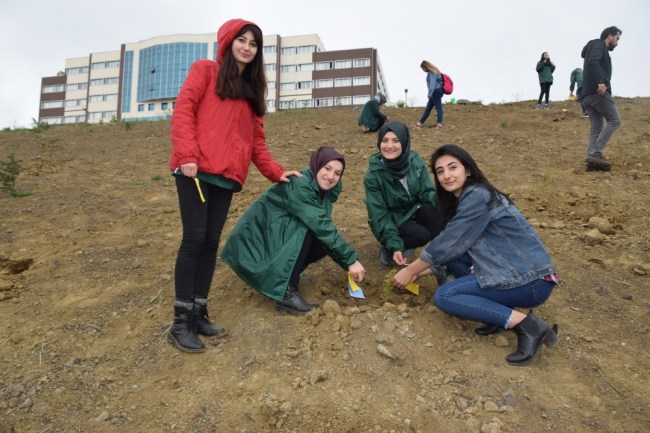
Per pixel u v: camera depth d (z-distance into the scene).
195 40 61.06
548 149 7.41
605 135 6.17
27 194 5.89
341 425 2.33
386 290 3.44
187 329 2.93
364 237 4.55
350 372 2.67
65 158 7.77
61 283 3.85
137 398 2.63
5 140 8.98
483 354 2.80
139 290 3.72
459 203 2.89
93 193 6.05
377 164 3.76
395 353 2.76
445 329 3.01
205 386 2.66
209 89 2.90
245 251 3.26
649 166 6.47
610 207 5.07
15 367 2.90
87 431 2.42
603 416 2.38
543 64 10.94
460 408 2.42
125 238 4.69
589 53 6.12
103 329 3.26
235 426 2.37
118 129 10.48
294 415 2.40
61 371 2.85
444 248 2.85
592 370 2.69
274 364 2.76
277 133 8.95
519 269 2.74
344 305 3.45
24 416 2.54
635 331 3.04
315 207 3.21
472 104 12.71
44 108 66.88
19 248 4.47
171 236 4.70
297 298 3.21
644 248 4.09
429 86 8.87
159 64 60.97
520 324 2.74
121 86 63.38
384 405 2.44
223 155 2.86
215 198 3.02
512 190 5.69
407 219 3.81
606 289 3.53
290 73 57.94
